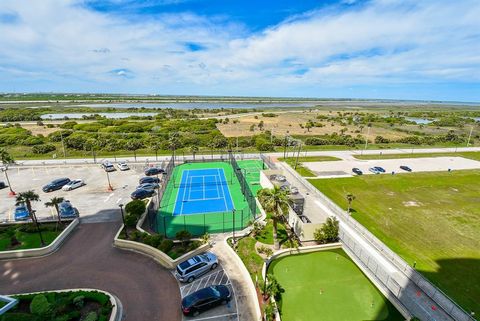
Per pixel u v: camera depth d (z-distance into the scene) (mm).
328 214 41812
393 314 24750
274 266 31016
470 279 29984
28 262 30000
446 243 36844
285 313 24453
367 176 64750
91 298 24141
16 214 40625
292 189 45875
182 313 23500
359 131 132500
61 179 54094
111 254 31719
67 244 33594
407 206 48438
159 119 152125
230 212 44750
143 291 26031
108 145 86250
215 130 117188
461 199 51875
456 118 188500
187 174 64375
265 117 185500
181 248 31969
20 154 79188
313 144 99875
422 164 76188
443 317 24297
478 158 84062
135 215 36312
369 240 36938
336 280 29062
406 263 31641
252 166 71625
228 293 24891
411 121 182375
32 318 21266
